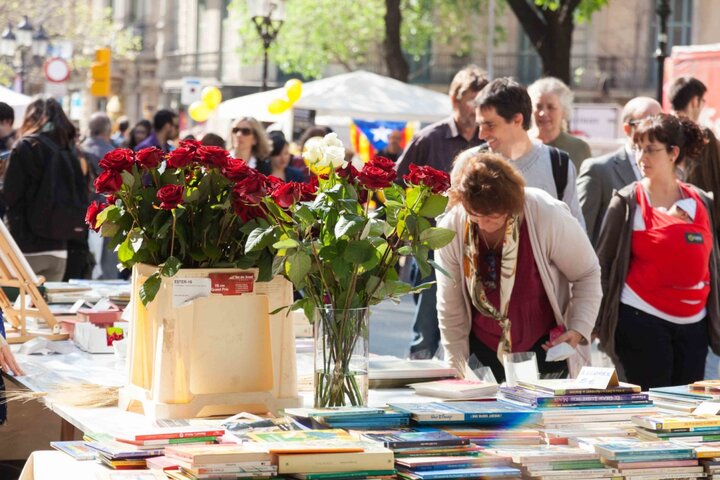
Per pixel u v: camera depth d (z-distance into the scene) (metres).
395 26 26.23
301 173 12.73
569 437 3.73
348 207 4.00
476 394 4.53
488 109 6.26
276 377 4.23
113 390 4.46
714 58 14.62
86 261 10.15
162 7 52.84
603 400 3.98
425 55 47.00
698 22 44.72
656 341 6.26
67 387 4.55
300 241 4.02
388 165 4.10
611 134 27.02
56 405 4.38
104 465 3.57
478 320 5.38
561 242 5.20
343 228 3.91
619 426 3.92
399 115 19.95
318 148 4.09
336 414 3.76
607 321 6.36
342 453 3.30
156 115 14.00
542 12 23.23
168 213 4.18
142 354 4.27
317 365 4.06
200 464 3.23
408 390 4.76
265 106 18.45
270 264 4.20
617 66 45.50
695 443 3.68
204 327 4.15
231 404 4.17
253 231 4.03
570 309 5.32
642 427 3.78
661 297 6.27
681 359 6.34
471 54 46.81
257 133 10.83
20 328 6.00
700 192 6.43
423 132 7.75
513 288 5.23
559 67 23.34
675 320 6.29
